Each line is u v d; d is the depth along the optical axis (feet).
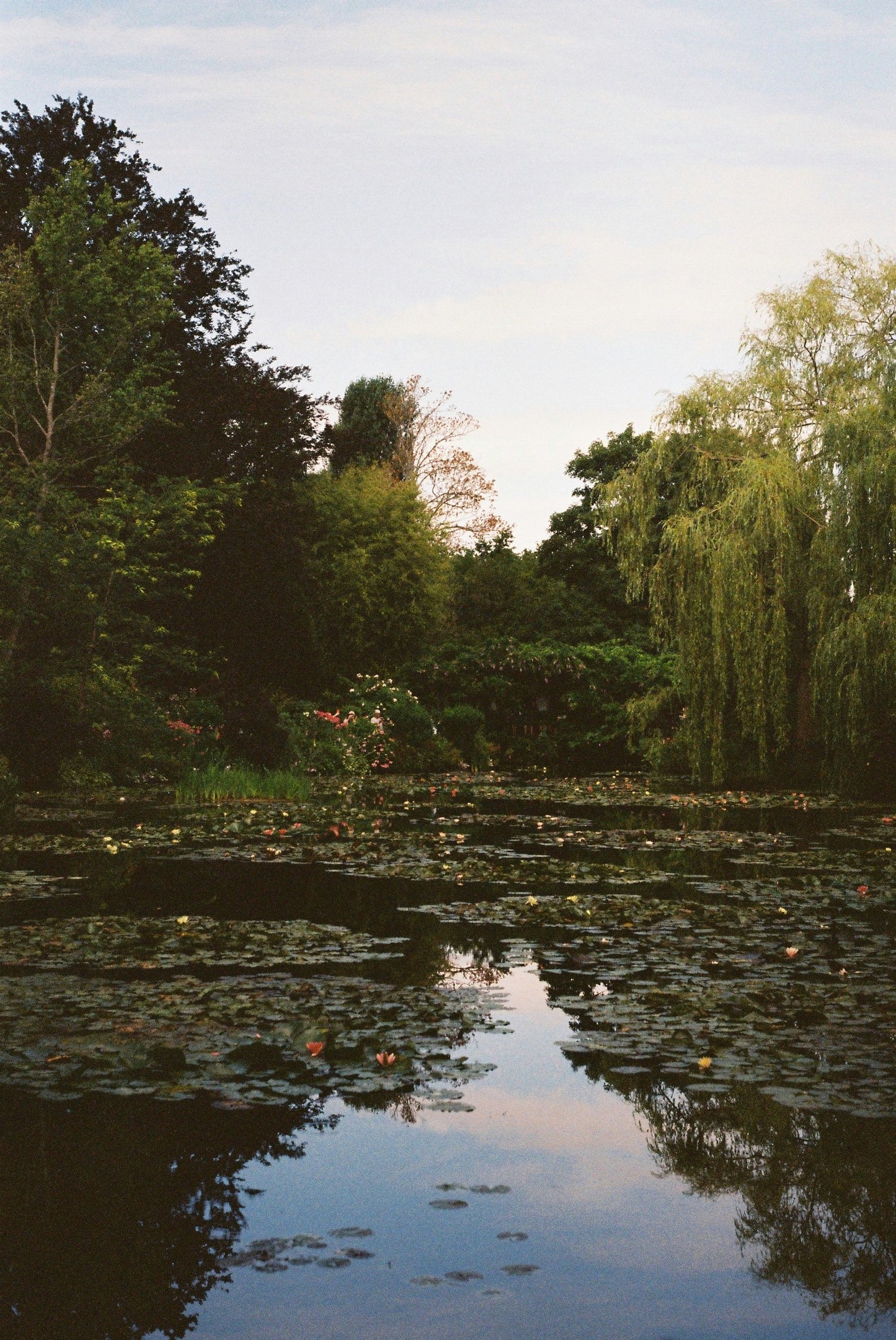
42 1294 8.84
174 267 83.10
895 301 60.29
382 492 107.96
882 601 51.85
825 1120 12.55
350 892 26.63
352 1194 10.73
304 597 91.40
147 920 23.00
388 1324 8.41
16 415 66.44
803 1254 9.57
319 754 72.28
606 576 118.11
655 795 57.31
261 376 92.38
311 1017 16.11
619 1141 11.99
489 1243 9.78
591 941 21.54
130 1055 14.33
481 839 37.60
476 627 118.62
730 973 19.15
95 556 59.21
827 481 54.44
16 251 70.54
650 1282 9.12
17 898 25.40
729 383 63.77
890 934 22.33
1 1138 11.78
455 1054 14.69
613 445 124.06
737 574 57.57
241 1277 9.15
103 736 58.13
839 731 53.26
